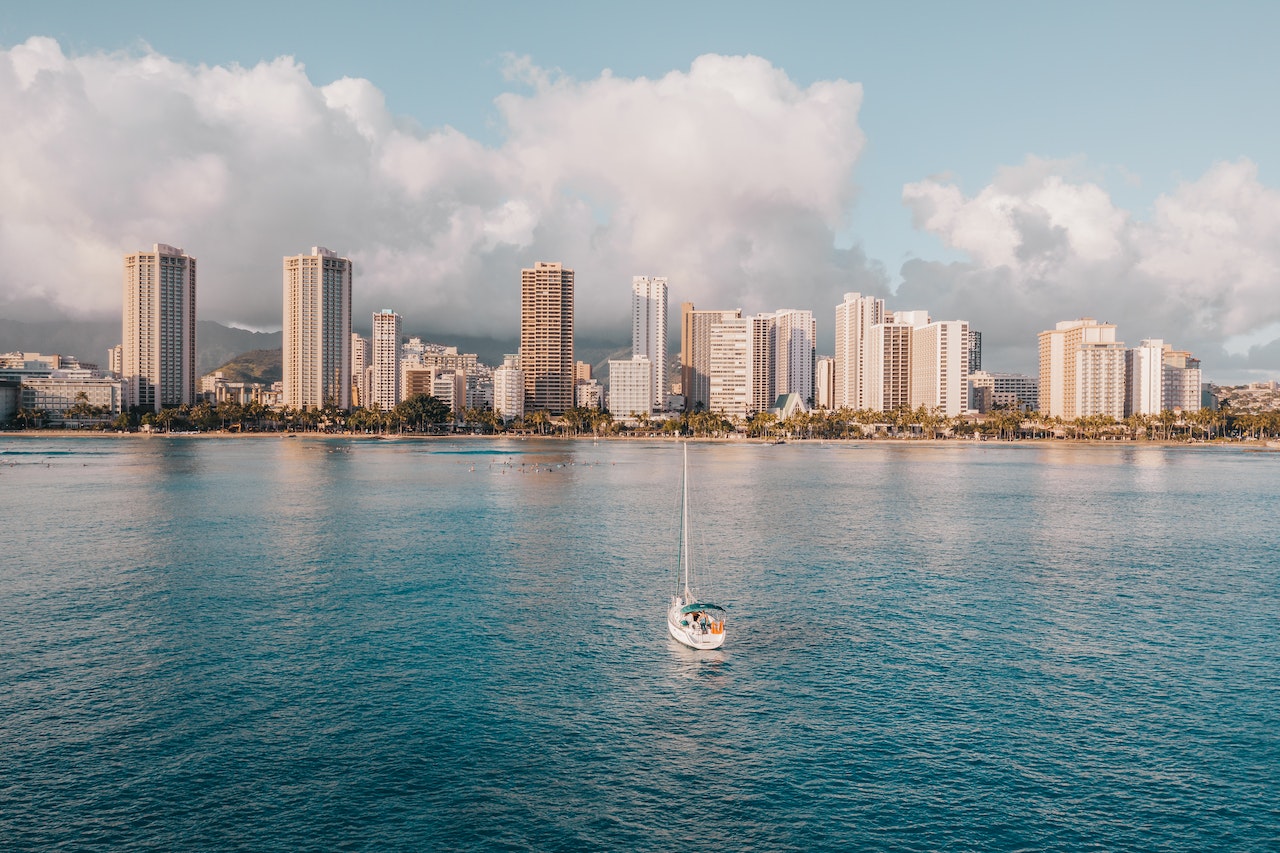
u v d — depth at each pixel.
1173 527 171.38
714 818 54.50
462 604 102.56
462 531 158.75
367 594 107.31
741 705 71.69
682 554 136.00
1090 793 57.69
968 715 70.00
